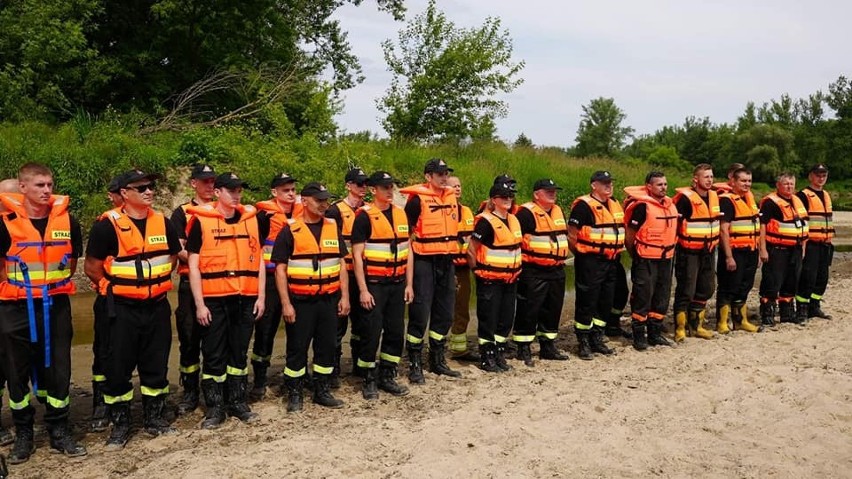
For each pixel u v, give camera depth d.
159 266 5.91
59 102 20.03
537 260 8.16
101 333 5.85
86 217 15.44
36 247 5.53
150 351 6.03
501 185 7.74
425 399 7.08
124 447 5.87
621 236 8.60
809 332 9.90
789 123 78.75
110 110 20.53
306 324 6.62
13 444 6.00
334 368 7.48
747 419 6.48
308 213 6.54
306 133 19.59
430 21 26.33
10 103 18.91
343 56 29.03
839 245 24.62
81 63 21.28
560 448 5.71
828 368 8.05
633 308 9.06
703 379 7.61
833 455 5.74
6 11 20.25
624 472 5.34
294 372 6.66
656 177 8.86
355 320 7.82
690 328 9.77
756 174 70.56
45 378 5.70
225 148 18.19
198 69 23.95
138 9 23.12
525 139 30.00
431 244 7.58
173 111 21.08
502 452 5.61
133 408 7.03
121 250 5.74
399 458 5.49
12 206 5.51
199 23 23.48
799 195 10.68
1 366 5.63
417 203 7.60
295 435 6.01
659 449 5.76
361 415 6.60
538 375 7.87
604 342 8.96
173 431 6.16
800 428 6.27
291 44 26.41
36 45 19.30
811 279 10.53
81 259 13.70
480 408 6.62
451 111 26.42
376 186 7.04
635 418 6.45
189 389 6.86
